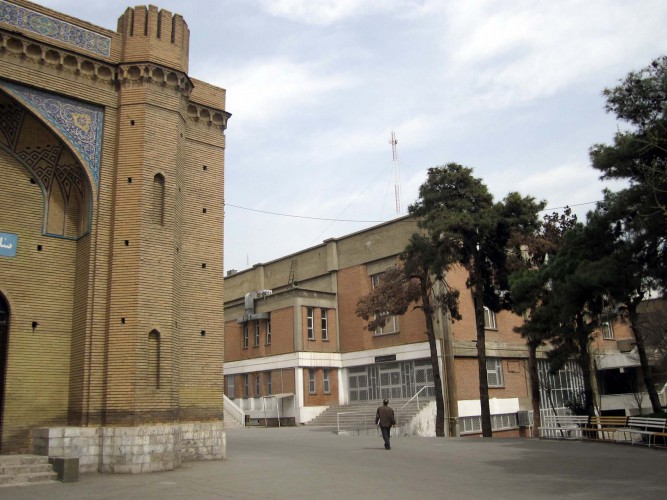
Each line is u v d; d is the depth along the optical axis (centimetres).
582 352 2420
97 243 1575
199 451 1664
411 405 3297
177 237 1675
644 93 1741
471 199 2597
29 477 1299
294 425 3750
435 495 1061
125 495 1118
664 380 4144
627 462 1439
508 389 3600
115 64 1678
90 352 1509
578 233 2045
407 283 2942
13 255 1598
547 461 1499
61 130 1592
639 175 1761
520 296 2361
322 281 4212
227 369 4478
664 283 1772
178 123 1722
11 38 1534
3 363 1533
